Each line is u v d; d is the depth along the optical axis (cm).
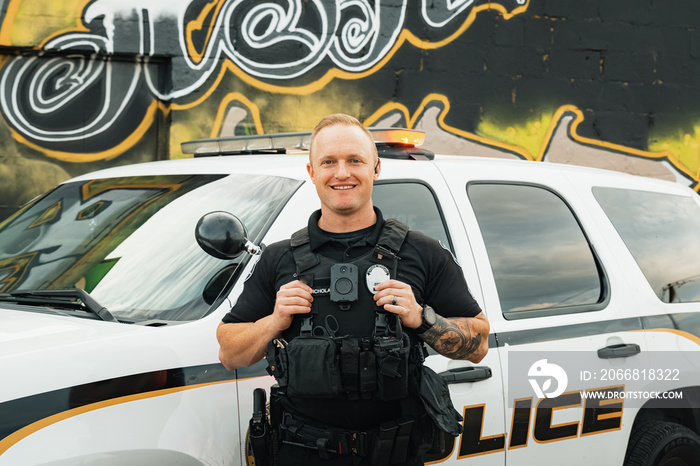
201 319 271
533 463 337
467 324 248
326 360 228
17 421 230
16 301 298
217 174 338
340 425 239
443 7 772
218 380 264
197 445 255
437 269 249
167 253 301
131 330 261
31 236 344
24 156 684
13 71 675
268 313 254
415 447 242
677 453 383
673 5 835
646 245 401
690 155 849
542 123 806
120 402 246
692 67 844
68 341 249
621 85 826
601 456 359
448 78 778
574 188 391
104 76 701
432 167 351
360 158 240
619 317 371
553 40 805
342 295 231
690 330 393
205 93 716
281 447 246
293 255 244
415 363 240
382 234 245
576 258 373
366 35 754
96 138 702
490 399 324
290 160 346
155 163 386
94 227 332
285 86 737
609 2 817
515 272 352
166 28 701
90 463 236
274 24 730
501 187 367
